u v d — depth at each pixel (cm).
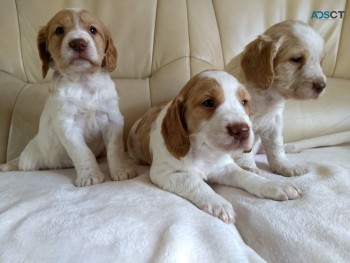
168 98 44
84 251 20
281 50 32
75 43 32
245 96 28
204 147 28
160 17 46
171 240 20
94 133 37
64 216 23
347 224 22
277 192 26
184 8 46
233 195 28
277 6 48
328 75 49
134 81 45
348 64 48
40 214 23
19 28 45
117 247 20
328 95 46
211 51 46
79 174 32
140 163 38
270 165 34
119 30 45
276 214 24
